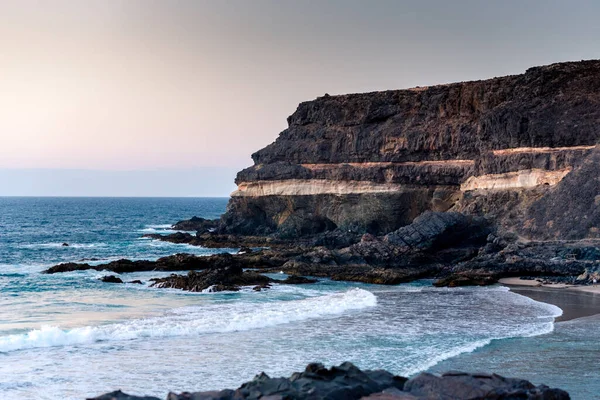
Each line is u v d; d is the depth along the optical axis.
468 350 28.38
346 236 80.62
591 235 58.31
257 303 41.47
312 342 29.89
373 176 85.06
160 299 43.75
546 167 67.31
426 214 67.31
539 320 35.91
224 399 14.83
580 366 25.80
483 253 63.03
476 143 78.44
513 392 14.94
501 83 78.75
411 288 51.16
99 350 28.20
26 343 28.56
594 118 66.75
